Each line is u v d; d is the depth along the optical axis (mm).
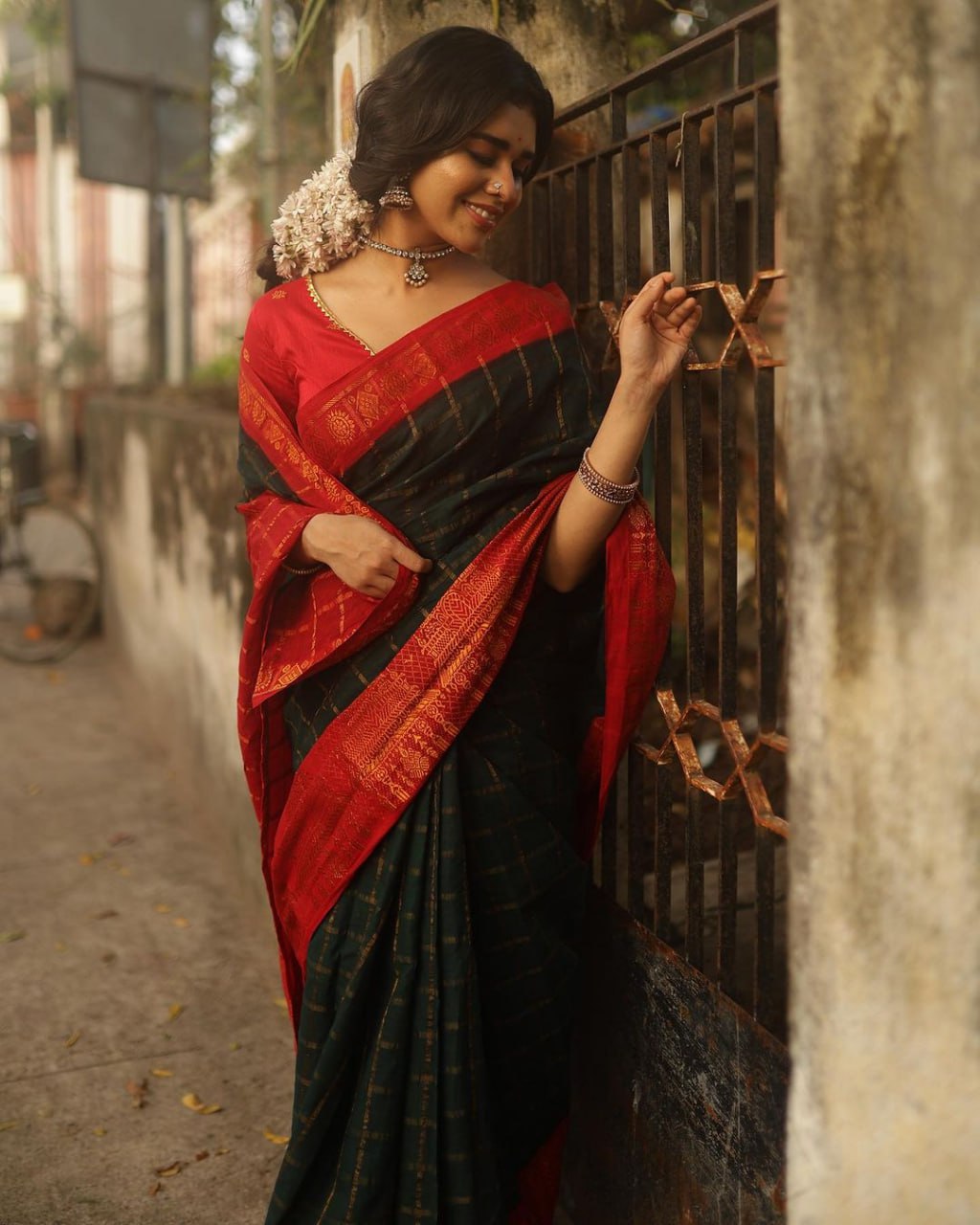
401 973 1709
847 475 1063
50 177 11766
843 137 1037
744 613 3529
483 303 1738
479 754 1749
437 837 1707
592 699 1952
